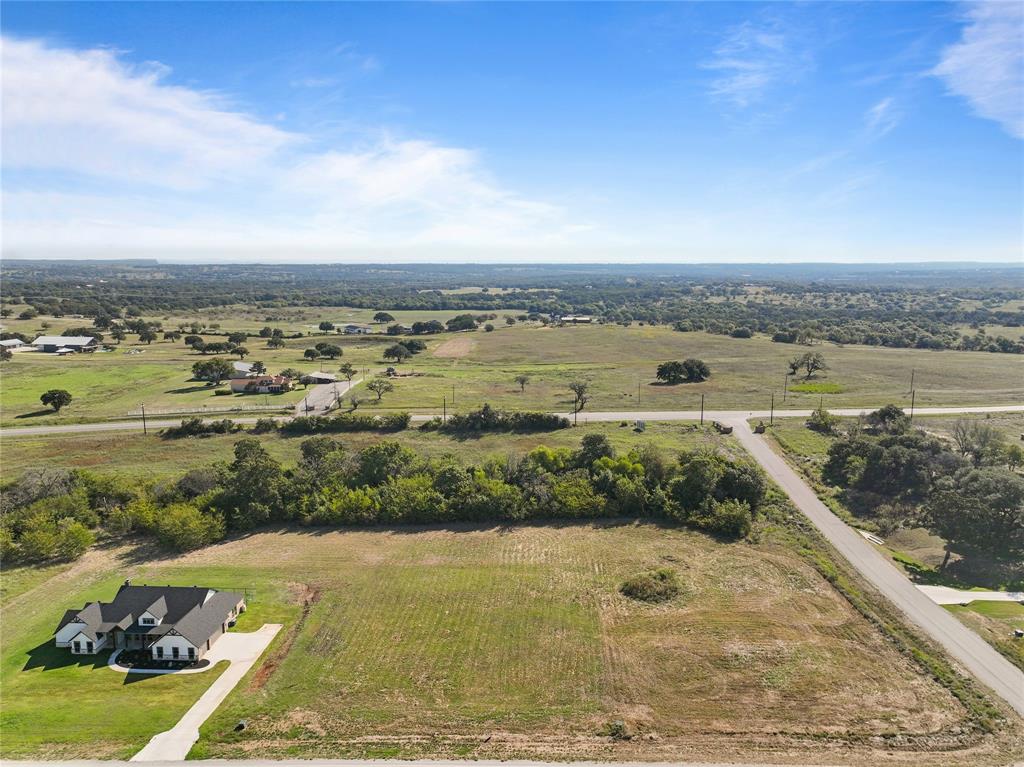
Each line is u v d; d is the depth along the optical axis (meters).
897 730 37.81
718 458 76.94
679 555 61.50
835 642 46.88
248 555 63.22
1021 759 35.31
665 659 45.34
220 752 37.22
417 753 36.81
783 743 37.00
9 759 36.81
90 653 47.72
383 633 49.19
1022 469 76.75
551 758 36.22
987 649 45.09
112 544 66.06
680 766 35.34
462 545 64.56
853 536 64.19
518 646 47.22
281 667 45.28
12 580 58.88
